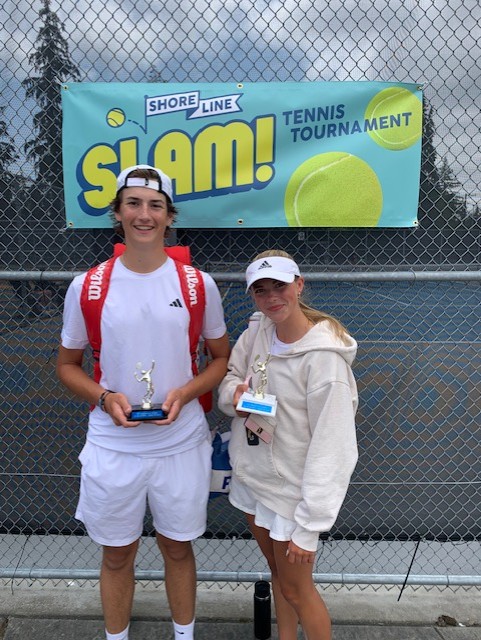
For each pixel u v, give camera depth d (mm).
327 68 2361
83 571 2482
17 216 2492
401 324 2609
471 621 2344
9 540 2846
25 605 2424
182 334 1801
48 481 2697
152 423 1719
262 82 2270
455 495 2740
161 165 2299
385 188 2309
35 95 2406
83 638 2238
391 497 2748
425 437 2723
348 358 1668
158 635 2248
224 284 2535
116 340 1769
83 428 2664
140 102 2270
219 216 2322
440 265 2463
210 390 1916
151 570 2514
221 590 2553
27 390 2639
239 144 2287
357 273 2266
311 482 1610
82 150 2299
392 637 2254
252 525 1936
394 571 2615
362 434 2736
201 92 2262
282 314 1679
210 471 1975
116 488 1827
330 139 2283
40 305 2572
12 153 2441
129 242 1741
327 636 1839
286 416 1721
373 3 2336
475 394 2684
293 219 2320
